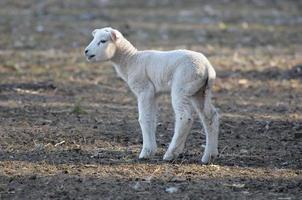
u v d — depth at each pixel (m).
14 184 29.30
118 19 90.25
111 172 30.84
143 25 85.44
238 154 34.09
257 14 96.44
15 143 35.56
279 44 73.81
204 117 31.86
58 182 29.47
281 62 62.59
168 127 39.72
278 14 96.69
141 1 107.88
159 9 100.31
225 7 103.31
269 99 48.41
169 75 31.66
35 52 67.06
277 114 43.38
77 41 74.12
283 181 29.88
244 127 39.78
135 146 35.50
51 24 85.25
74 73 56.88
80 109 42.50
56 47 70.25
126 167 31.58
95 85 52.31
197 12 97.62
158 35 78.31
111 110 43.88
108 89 51.03
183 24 86.88
